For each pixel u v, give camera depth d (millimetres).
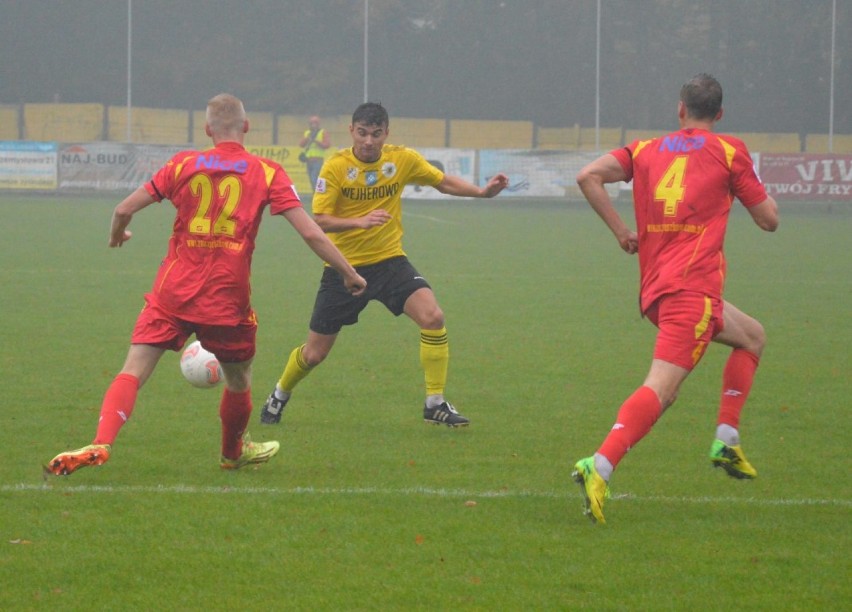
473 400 26969
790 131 149875
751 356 19016
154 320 18234
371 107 23812
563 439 23000
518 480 19641
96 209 92062
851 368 31625
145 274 51969
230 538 16031
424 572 14766
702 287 17328
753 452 22125
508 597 13922
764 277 55656
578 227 87812
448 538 16203
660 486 19406
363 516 17203
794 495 18953
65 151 105188
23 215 84875
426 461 21000
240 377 19219
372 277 24312
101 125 131250
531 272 56375
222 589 14070
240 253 18203
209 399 26359
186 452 21250
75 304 41938
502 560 15281
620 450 16516
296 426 24062
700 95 18031
